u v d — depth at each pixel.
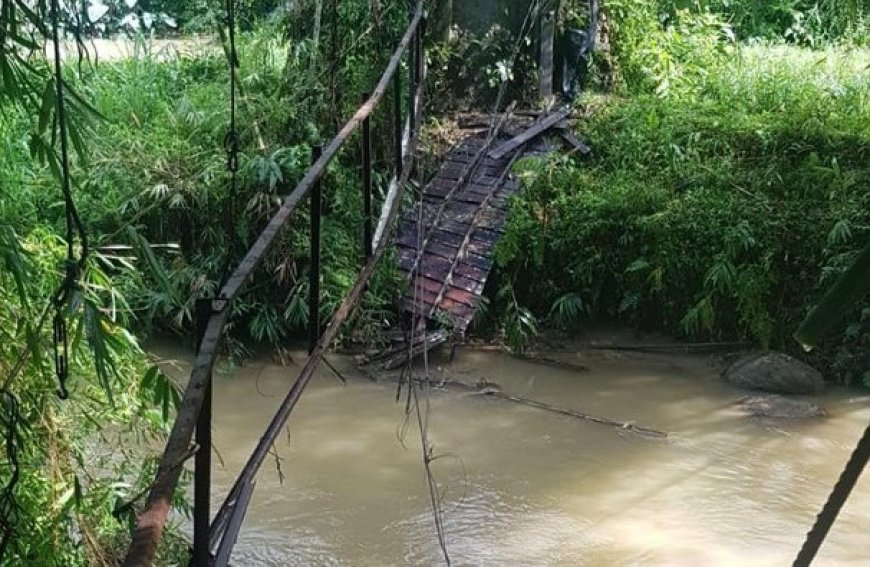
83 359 2.92
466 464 4.50
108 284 3.04
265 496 4.20
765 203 5.77
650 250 5.86
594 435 4.81
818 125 6.24
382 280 5.82
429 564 3.71
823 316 0.62
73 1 1.79
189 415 1.29
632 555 3.74
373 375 5.48
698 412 5.07
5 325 2.59
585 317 6.18
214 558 1.59
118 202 5.71
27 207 4.83
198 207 5.80
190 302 5.45
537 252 5.93
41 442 2.67
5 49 1.79
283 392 5.32
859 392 5.32
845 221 5.41
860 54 7.89
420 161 6.20
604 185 6.16
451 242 6.08
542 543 3.85
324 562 3.73
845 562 3.67
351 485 4.30
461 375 5.51
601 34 7.27
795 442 4.73
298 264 5.88
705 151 6.34
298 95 6.39
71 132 1.80
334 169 5.94
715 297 5.81
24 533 2.53
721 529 3.94
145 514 1.11
